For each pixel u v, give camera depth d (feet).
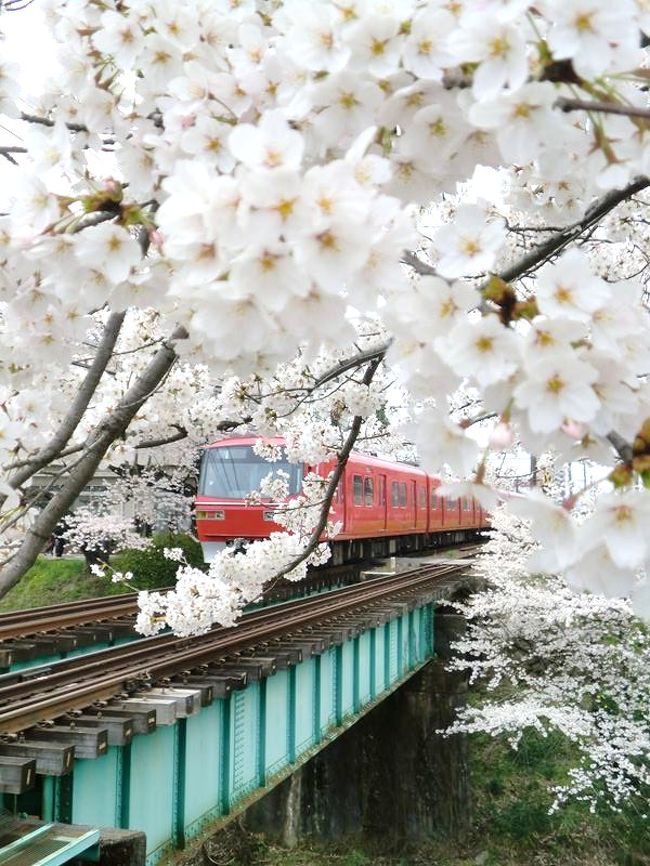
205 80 5.42
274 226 3.47
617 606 34.24
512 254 15.05
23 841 12.82
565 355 3.51
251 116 5.48
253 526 42.45
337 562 48.73
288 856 44.98
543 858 41.42
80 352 12.35
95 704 17.65
